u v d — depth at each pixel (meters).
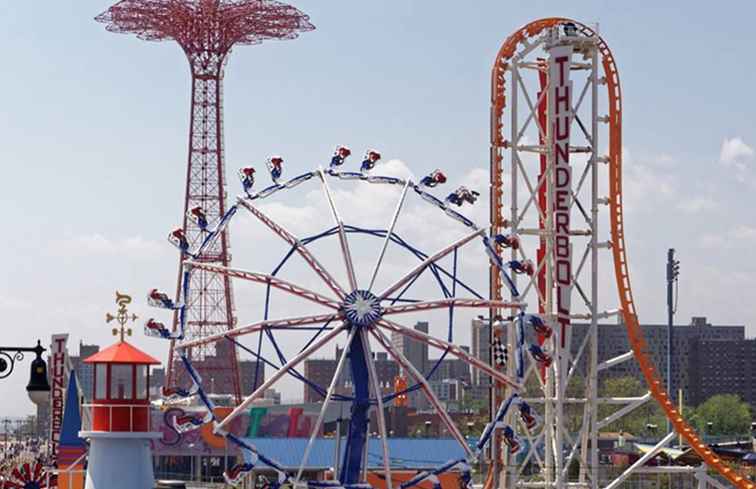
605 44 136.62
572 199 133.75
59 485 134.50
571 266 132.62
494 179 136.62
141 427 105.75
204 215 125.69
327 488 112.06
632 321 136.62
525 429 135.25
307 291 115.75
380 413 113.94
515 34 136.50
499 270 125.06
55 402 162.50
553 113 134.25
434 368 117.81
